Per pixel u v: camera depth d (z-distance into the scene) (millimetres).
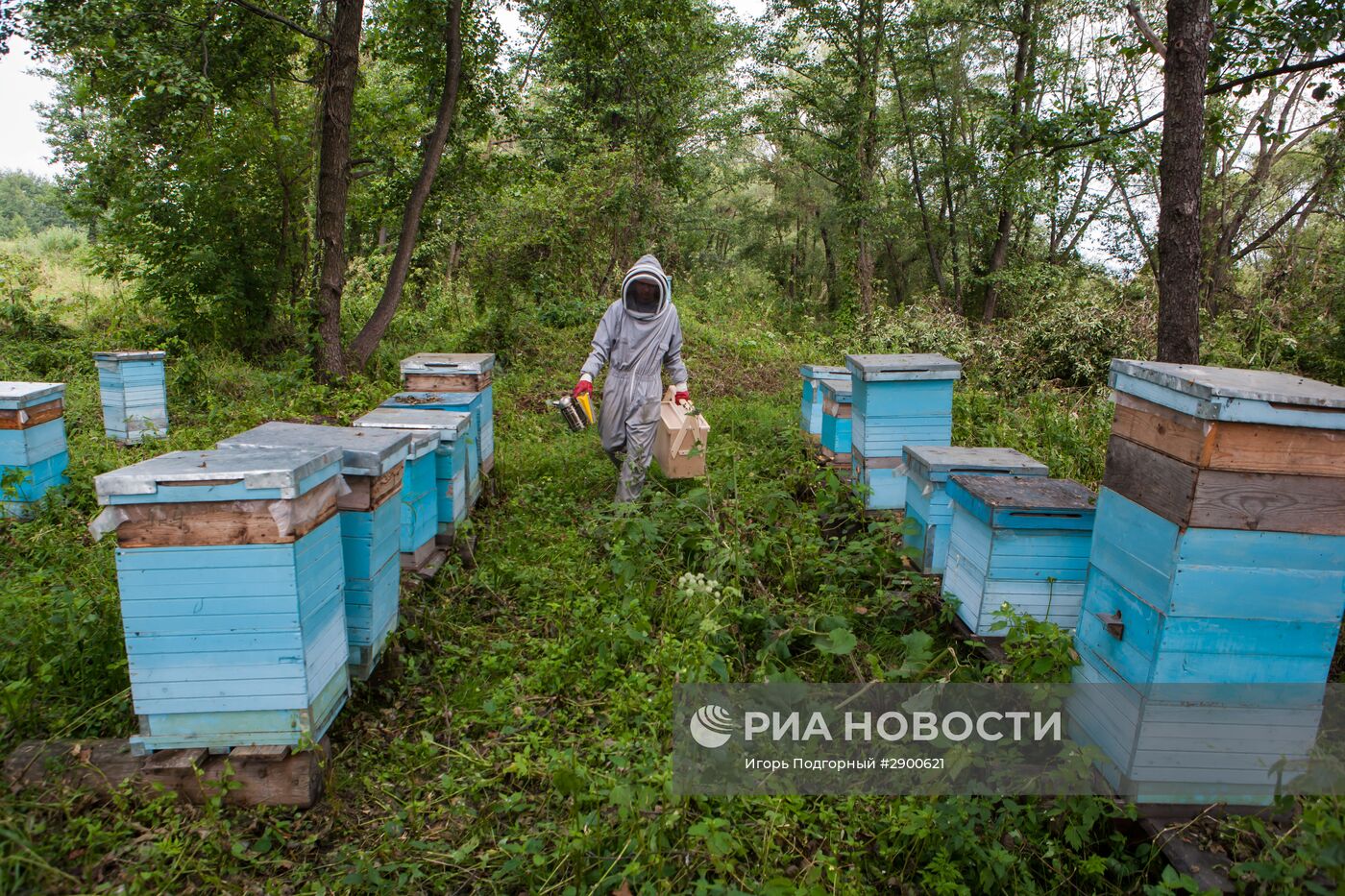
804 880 2271
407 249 9906
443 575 4250
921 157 18547
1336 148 12445
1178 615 2342
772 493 4973
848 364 5391
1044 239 19672
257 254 11367
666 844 2375
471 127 11039
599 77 15453
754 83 17469
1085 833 2389
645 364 5363
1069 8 15906
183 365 8898
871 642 3695
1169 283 5086
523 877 2330
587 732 2971
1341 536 2316
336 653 2752
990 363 10945
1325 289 12227
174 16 8383
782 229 25703
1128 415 2600
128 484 2273
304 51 10977
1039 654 2824
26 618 3387
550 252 13008
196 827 2410
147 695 2475
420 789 2715
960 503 3582
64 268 16094
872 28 16578
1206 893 2096
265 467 2352
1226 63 6219
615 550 4172
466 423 4660
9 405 4883
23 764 2574
